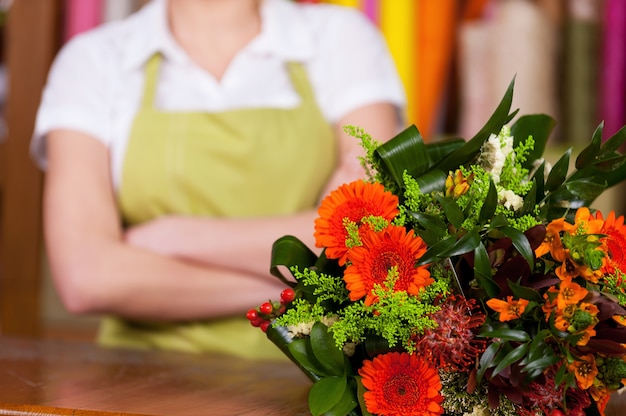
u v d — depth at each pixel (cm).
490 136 84
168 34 174
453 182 82
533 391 77
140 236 161
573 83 216
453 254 75
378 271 78
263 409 88
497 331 75
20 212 216
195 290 156
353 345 83
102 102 171
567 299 75
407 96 214
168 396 95
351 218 81
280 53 174
